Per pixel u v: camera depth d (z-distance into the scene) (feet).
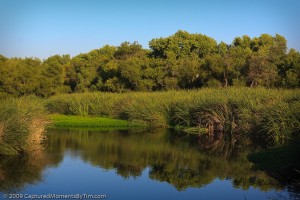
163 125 92.27
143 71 148.05
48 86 141.49
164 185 43.24
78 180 44.39
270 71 119.85
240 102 76.74
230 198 38.83
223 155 58.65
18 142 56.39
